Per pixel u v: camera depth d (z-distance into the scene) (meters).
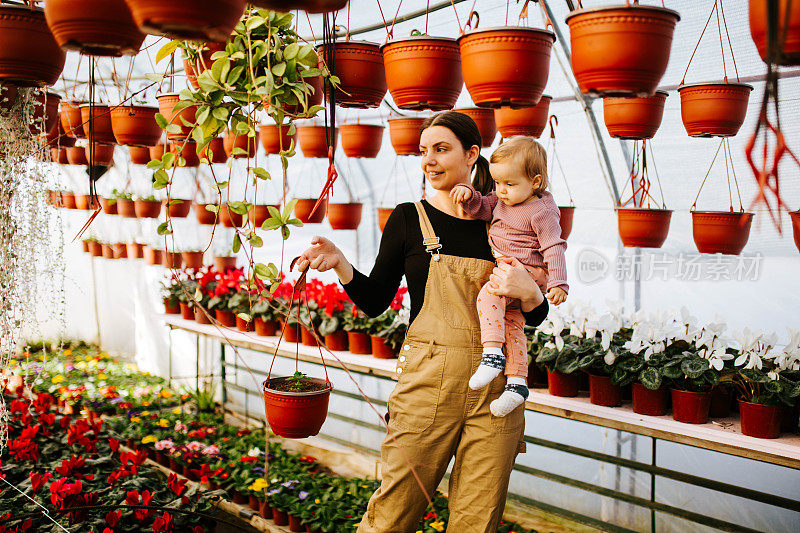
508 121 2.68
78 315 8.70
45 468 3.59
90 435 4.24
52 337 8.45
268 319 4.41
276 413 1.96
